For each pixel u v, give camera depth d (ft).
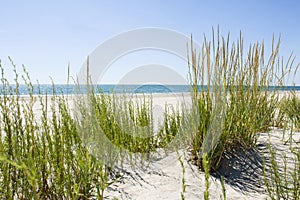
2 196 5.24
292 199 6.24
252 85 10.30
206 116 8.52
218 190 7.13
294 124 12.26
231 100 9.17
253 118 9.66
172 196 6.64
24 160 5.05
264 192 6.98
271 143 10.05
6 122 5.30
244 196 6.77
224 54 8.63
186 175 7.99
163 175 8.06
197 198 6.58
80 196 6.14
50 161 5.82
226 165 8.55
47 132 5.89
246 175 8.05
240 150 9.36
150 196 6.68
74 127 7.36
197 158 8.75
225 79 8.69
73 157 6.56
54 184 5.69
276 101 12.31
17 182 5.33
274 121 13.58
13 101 5.45
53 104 6.40
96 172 6.84
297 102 12.66
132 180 7.76
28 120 5.43
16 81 5.41
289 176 7.50
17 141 5.35
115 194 6.86
